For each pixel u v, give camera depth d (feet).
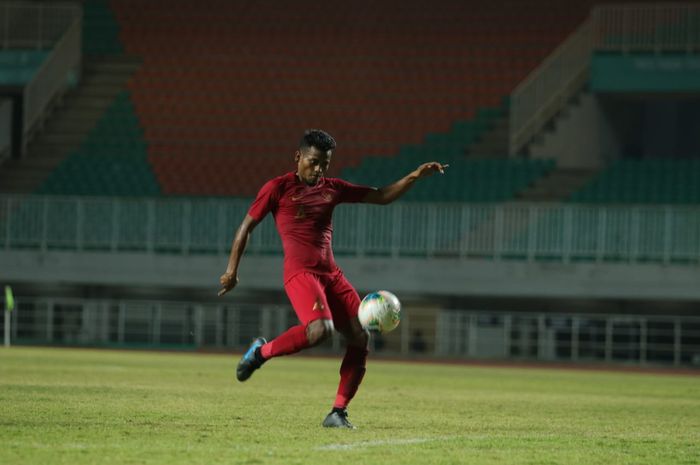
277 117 378.73
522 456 64.69
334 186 76.07
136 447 63.10
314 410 98.17
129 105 384.68
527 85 345.10
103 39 410.11
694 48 343.26
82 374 156.87
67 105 384.68
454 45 395.14
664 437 81.82
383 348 311.06
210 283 312.29
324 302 72.74
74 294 325.01
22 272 317.22
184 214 314.96
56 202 319.88
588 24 351.05
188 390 125.29
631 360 285.43
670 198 324.19
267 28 411.54
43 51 382.83
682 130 403.95
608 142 362.74
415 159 356.38
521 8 401.49
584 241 294.87
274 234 313.53
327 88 387.75
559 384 180.86
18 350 260.01
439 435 77.10
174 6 420.77
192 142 370.12
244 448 63.87
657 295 286.87
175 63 401.08
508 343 294.25
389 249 304.71
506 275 297.12
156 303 309.83
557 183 333.62
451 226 304.09
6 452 59.31
